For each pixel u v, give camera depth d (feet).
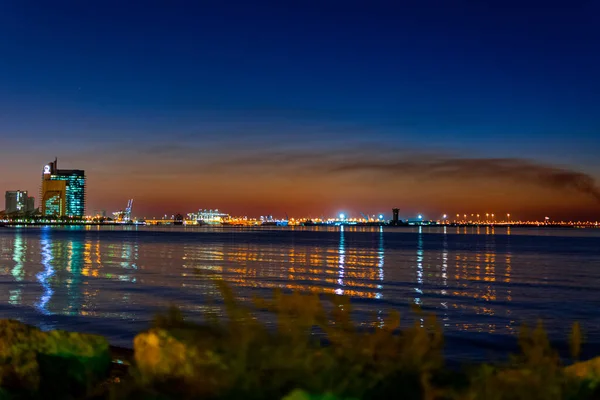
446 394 12.34
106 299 76.23
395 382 12.90
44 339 16.03
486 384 12.50
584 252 252.21
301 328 14.64
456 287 102.99
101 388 15.37
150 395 12.57
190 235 580.71
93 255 208.64
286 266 157.48
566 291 96.07
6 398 13.62
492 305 76.38
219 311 59.77
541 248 299.17
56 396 14.66
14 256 199.93
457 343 46.50
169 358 13.41
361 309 70.44
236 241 391.65
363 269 148.97
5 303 71.82
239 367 12.89
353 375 12.54
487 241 433.07
